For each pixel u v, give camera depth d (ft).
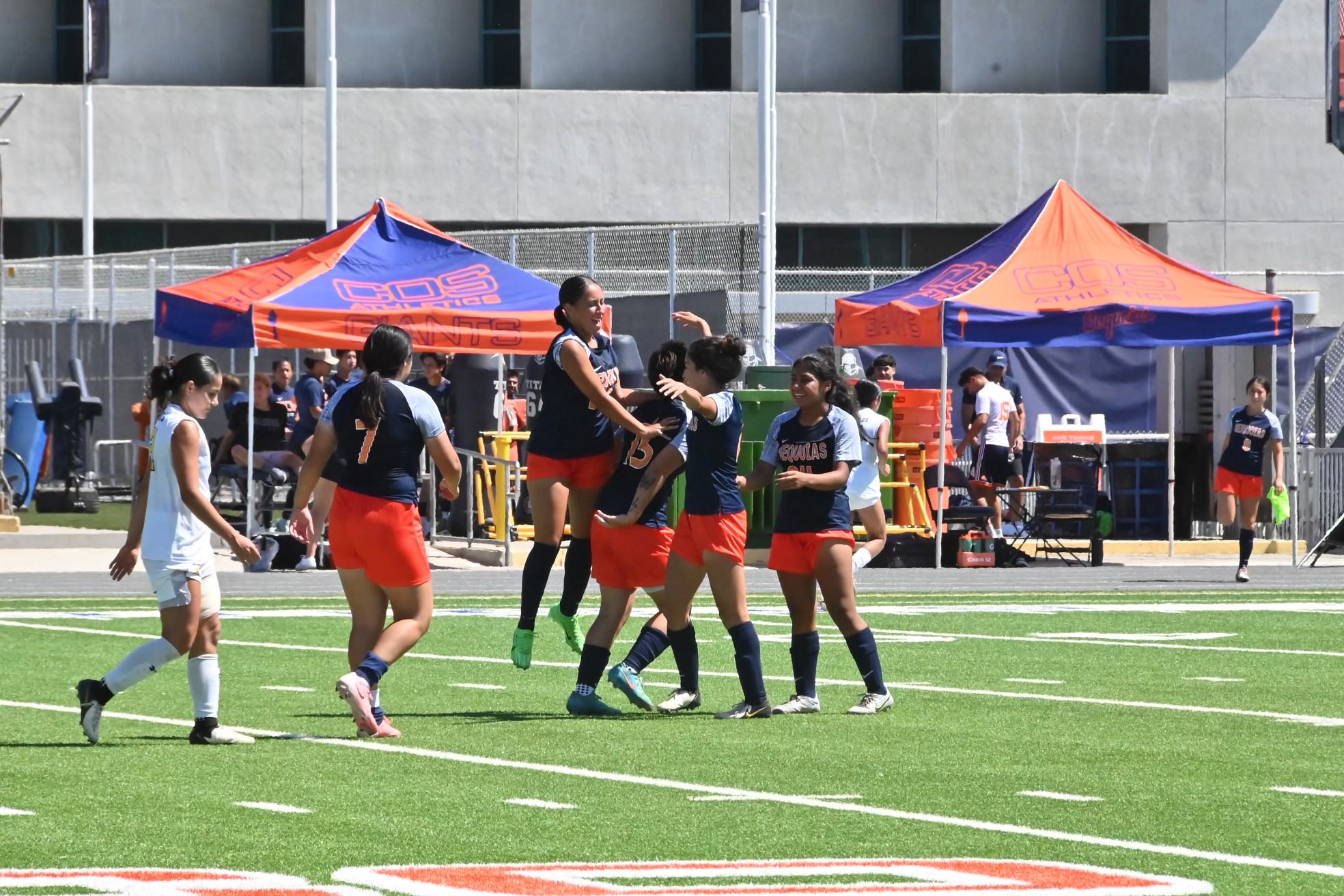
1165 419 226.38
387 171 360.28
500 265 179.22
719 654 112.47
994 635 122.31
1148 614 136.56
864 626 87.20
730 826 59.88
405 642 78.84
